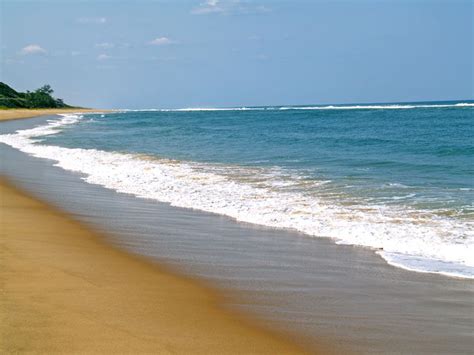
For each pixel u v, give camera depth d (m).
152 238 11.91
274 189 18.33
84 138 45.38
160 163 26.11
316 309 7.79
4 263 9.22
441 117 82.31
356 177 20.73
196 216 14.39
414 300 8.23
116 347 6.14
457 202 15.61
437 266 9.92
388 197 16.59
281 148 33.84
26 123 80.25
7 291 7.82
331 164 24.92
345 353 6.37
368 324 7.27
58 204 15.51
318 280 9.16
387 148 32.66
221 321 7.18
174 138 45.00
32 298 7.57
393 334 6.96
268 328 7.03
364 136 43.66
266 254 10.80
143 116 131.38
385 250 11.05
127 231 12.47
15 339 6.20
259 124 72.81
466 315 7.65
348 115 103.31
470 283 8.99
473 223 13.06
